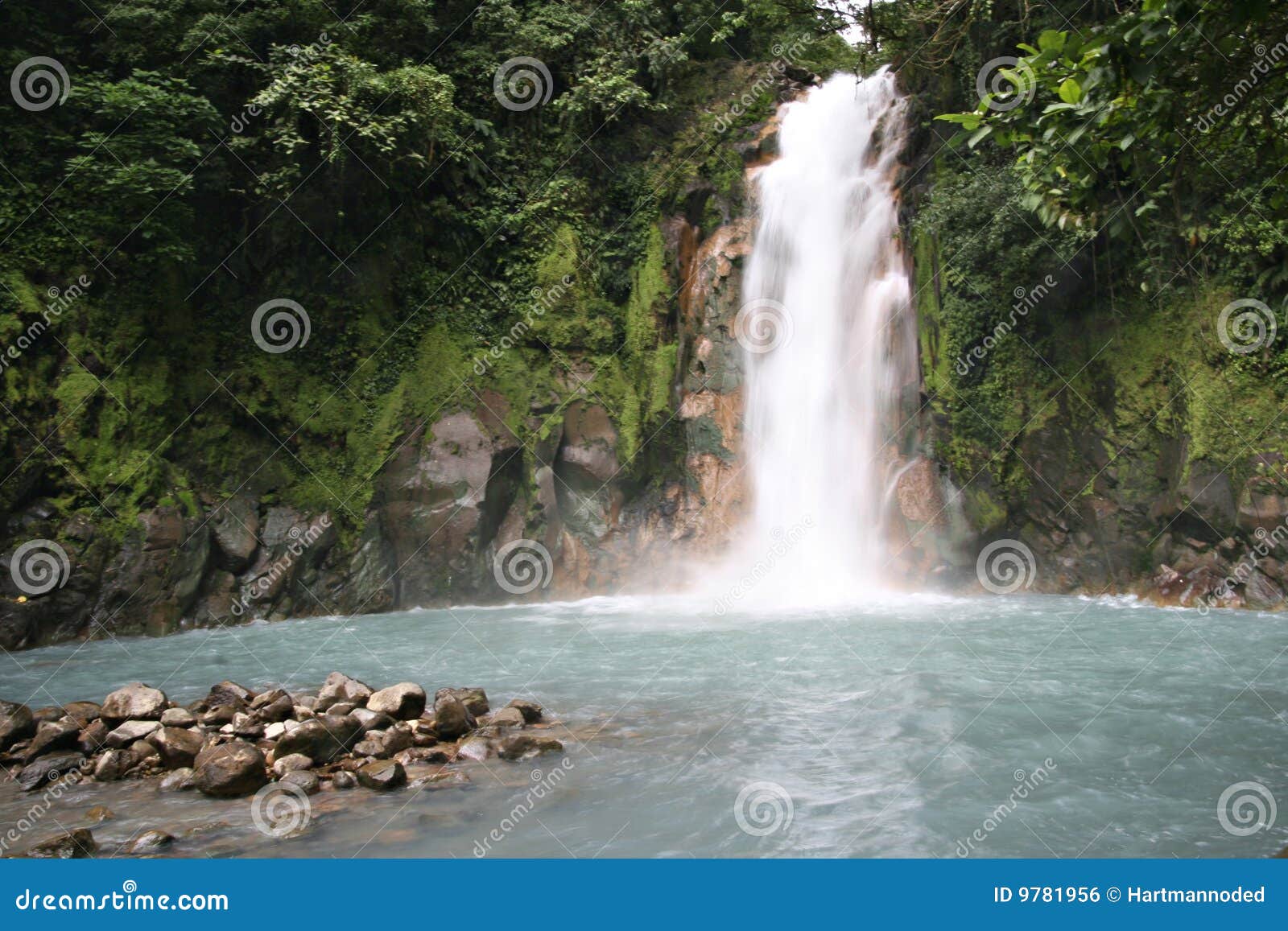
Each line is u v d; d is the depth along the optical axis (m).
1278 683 9.56
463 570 16.53
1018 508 17.05
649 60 20.78
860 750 7.43
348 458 16.83
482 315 18.36
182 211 15.59
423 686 10.09
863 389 18.14
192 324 16.27
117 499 14.41
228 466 16.05
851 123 19.78
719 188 20.05
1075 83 5.65
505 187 19.14
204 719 7.96
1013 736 7.73
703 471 18.70
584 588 17.44
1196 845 5.54
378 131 16.75
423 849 5.56
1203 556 15.20
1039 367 17.12
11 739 7.62
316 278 17.34
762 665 10.79
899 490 17.36
